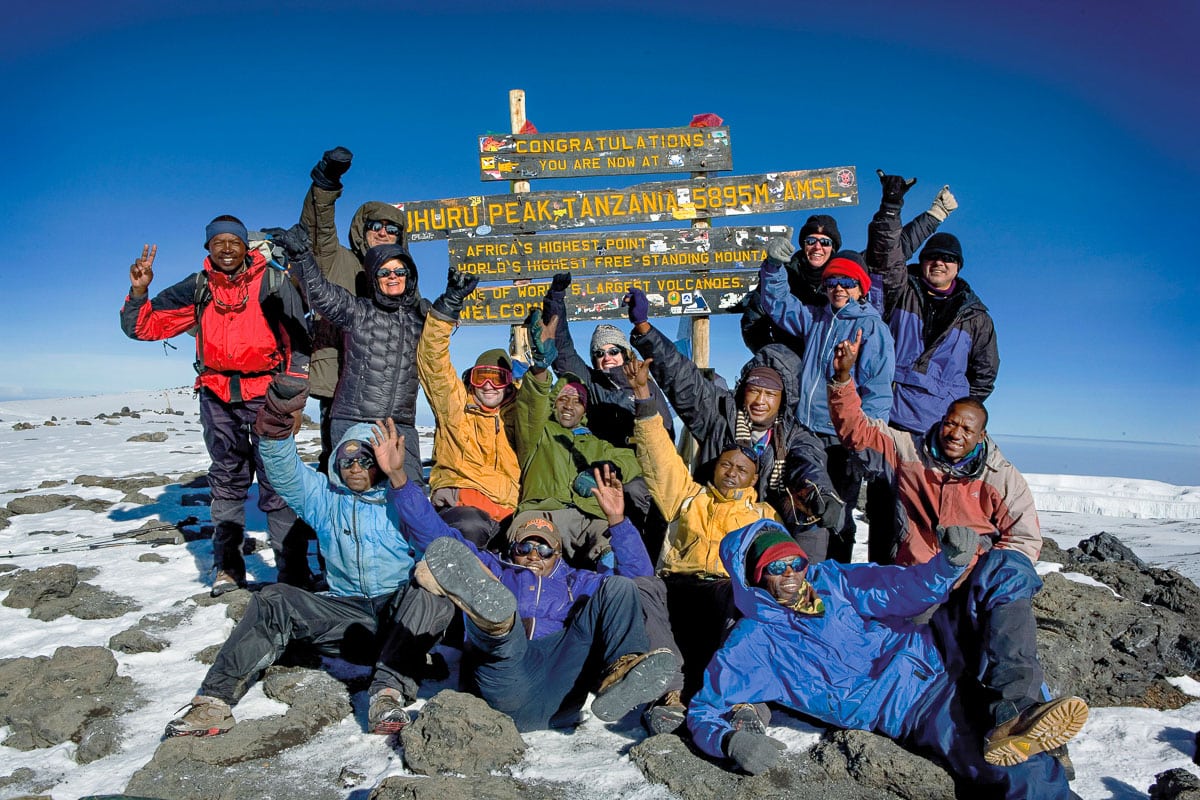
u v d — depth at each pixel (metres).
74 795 3.34
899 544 4.39
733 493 4.53
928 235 6.12
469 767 3.47
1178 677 4.54
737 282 7.57
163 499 9.60
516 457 5.51
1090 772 3.54
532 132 7.43
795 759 3.60
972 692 3.48
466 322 7.34
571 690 3.91
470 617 3.56
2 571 6.36
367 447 4.33
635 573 4.23
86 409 26.69
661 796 3.32
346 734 3.85
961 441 4.14
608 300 7.46
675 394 5.36
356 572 4.35
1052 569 6.03
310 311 5.62
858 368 5.16
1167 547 8.93
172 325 5.43
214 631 5.11
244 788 3.37
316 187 5.59
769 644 3.81
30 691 4.14
